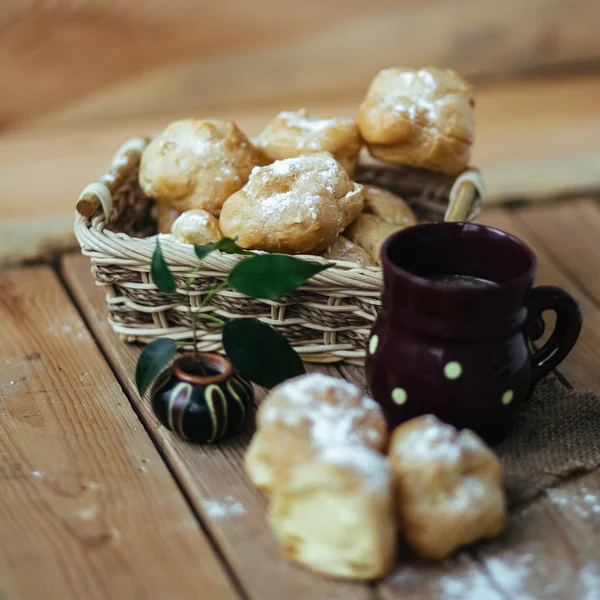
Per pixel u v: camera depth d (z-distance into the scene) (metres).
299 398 0.72
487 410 0.75
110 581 0.71
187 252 0.80
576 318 0.77
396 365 0.75
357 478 0.69
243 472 0.76
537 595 0.70
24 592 0.70
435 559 0.71
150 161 0.86
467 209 0.86
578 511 0.74
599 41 1.46
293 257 0.76
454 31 1.40
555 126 1.27
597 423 0.79
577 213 1.07
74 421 0.79
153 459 0.77
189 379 0.77
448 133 0.88
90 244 0.82
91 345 0.86
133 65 1.30
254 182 0.82
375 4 1.37
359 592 0.70
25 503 0.74
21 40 1.25
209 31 1.31
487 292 0.73
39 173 1.14
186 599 0.70
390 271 0.74
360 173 0.94
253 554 0.72
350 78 1.39
